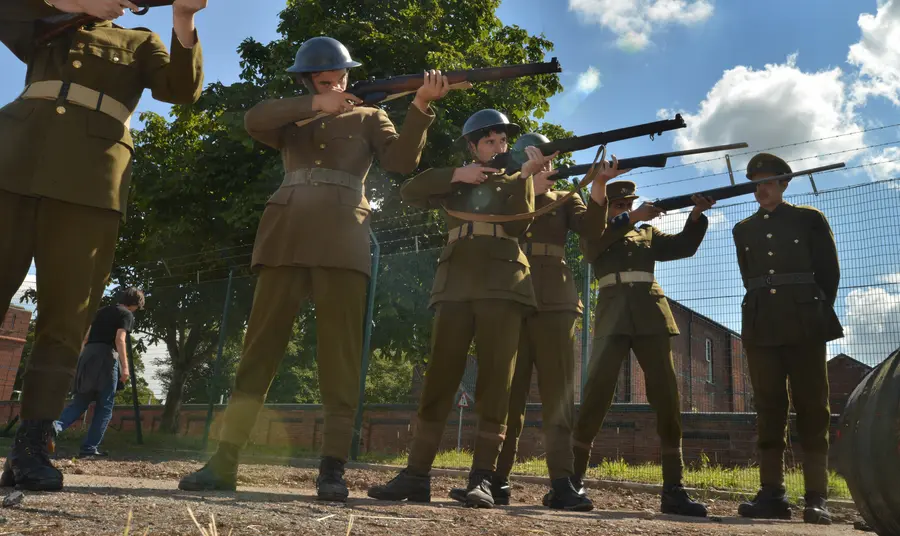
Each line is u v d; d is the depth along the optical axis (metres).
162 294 15.09
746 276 4.79
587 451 4.57
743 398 10.64
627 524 3.05
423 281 14.30
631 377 11.06
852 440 2.12
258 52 17.20
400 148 3.44
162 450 9.55
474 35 17.66
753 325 4.65
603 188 4.00
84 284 2.79
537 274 4.20
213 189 16.19
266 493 3.25
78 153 2.77
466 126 4.01
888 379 2.07
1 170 2.67
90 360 7.13
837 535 3.23
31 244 2.76
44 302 2.74
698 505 4.28
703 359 10.37
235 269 14.06
